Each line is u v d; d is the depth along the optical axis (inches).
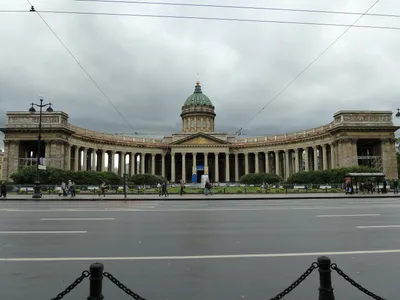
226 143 4153.5
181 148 4158.5
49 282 297.9
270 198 1508.4
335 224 621.6
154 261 361.7
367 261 358.9
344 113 2898.6
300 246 431.2
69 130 2930.6
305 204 1140.5
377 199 1469.0
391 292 273.1
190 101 4867.1
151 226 604.1
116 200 1460.4
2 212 862.5
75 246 435.2
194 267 339.6
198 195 1813.5
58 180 2276.1
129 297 265.1
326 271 222.7
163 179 3358.8
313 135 3344.0
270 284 291.6
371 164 3142.2
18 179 2219.5
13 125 2844.5
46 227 594.6
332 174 2524.6
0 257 379.6
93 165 3464.6
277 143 3809.1
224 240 471.2
